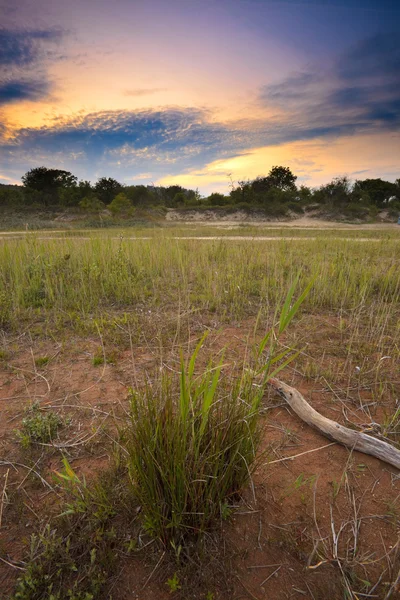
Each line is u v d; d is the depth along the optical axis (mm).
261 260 8047
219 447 1737
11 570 1647
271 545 1771
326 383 3188
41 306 5414
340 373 3400
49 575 1588
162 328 4406
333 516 1934
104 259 7359
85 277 6391
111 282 6125
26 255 7391
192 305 5289
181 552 1691
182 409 1562
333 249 10438
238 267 7332
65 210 38094
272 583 1613
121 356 3701
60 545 1701
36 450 2385
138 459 1709
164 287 6371
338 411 2854
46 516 1899
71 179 51406
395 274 6520
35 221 30516
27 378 3303
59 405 2875
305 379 3293
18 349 3920
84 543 1729
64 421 2645
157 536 1705
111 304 5520
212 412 1812
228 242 11789
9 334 4359
